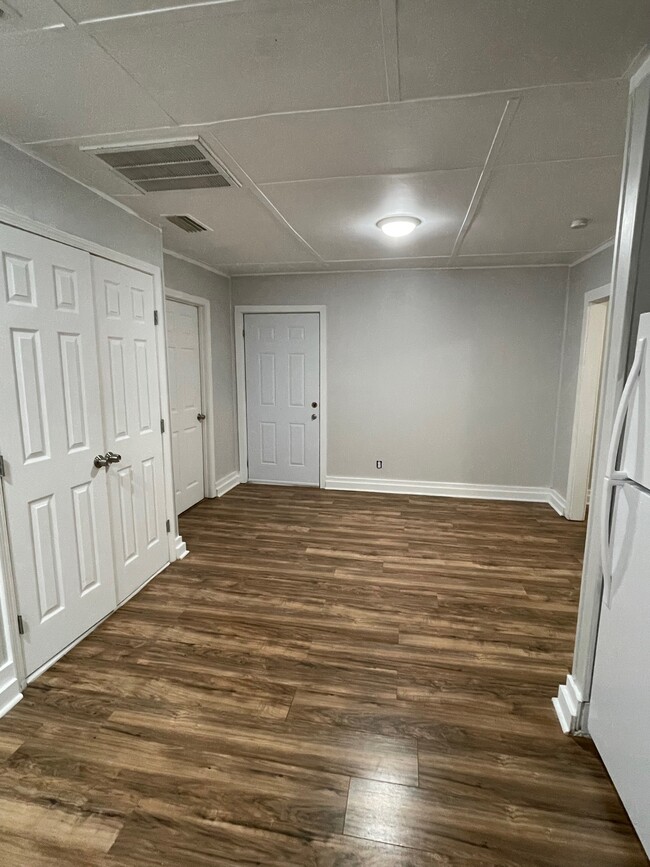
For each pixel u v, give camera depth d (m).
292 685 1.99
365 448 4.93
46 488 2.06
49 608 2.10
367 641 2.31
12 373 1.87
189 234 3.22
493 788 1.51
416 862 1.29
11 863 1.29
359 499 4.68
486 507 4.43
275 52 1.34
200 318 4.36
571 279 4.21
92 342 2.33
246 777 1.54
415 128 1.77
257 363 5.01
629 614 1.35
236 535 3.71
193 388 4.33
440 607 2.63
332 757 1.62
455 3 1.16
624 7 1.17
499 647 2.26
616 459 1.43
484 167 2.11
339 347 4.79
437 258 4.00
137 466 2.78
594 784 1.53
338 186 2.33
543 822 1.40
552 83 1.49
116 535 2.59
